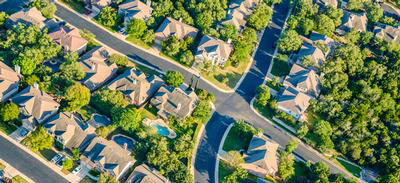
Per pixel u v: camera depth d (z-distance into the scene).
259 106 175.50
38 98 144.00
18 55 158.00
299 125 166.00
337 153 165.00
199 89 170.62
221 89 178.75
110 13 191.12
